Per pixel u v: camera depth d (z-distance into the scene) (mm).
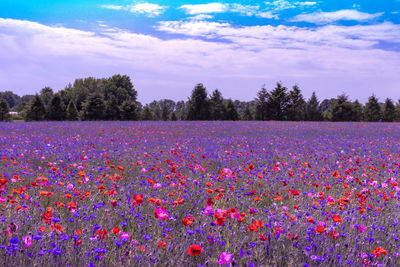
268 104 74188
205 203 5711
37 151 11086
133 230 4238
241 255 3229
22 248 3172
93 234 3715
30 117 67000
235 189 7215
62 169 8531
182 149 13609
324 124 36719
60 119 68750
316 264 3297
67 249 3295
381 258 3705
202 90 74250
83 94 98812
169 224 4512
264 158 12008
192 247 2893
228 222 4309
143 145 14664
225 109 75750
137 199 4312
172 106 151000
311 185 7754
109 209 4984
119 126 27188
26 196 4969
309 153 13422
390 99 73125
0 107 71500
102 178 7152
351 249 3691
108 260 3182
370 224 4852
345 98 72375
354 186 7836
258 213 5320
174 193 6352
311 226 4277
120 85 117812
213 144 16031
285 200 6398
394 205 5918
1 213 4281
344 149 15141
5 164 8672
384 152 13680
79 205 5199
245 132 23703
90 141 15242
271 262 3357
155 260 3166
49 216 3836
